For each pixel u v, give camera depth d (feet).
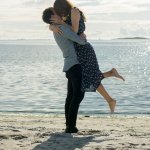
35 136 19.19
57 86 88.33
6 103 56.29
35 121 27.07
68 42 19.34
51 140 18.17
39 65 201.26
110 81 102.12
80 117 32.81
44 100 60.75
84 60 19.38
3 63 222.48
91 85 19.47
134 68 170.40
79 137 18.94
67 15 19.44
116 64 206.28
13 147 16.69
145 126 24.25
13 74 133.59
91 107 50.29
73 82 19.51
